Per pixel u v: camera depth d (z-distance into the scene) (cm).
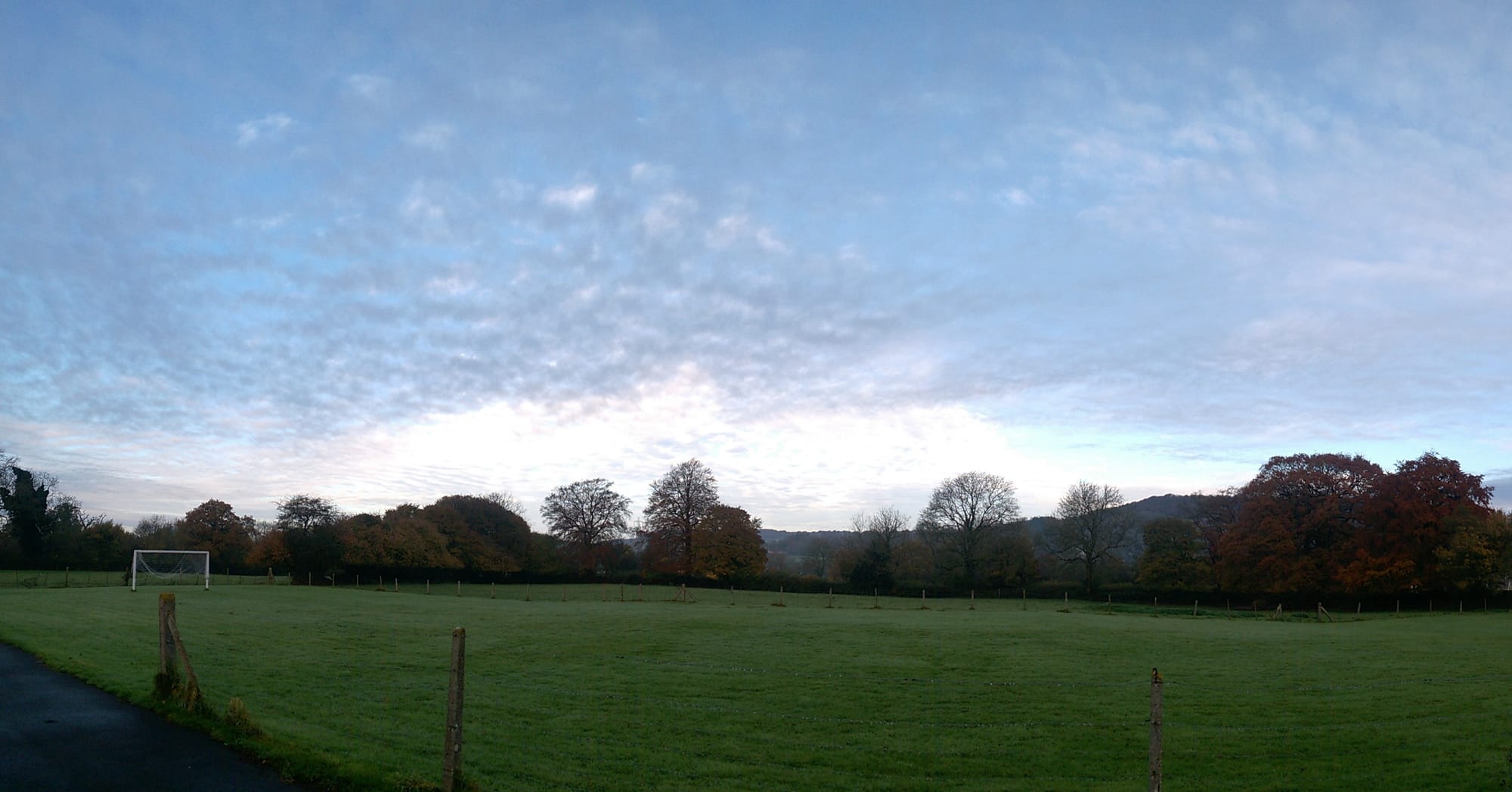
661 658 3116
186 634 3231
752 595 8644
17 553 8712
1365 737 1931
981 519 9556
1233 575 7888
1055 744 1905
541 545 11306
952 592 9212
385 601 5759
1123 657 3244
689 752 1761
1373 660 3209
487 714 2044
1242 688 2570
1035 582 9469
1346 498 7606
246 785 1216
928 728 2047
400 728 1797
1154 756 1070
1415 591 7188
